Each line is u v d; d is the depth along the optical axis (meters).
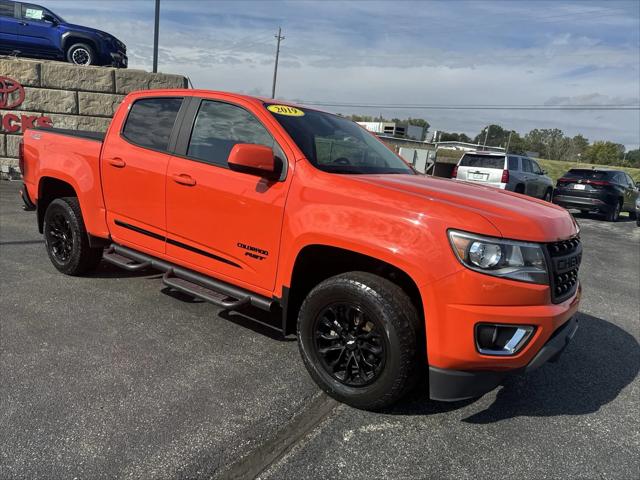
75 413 2.68
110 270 5.24
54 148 4.80
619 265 8.02
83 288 4.64
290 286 3.14
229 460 2.41
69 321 3.88
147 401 2.85
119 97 11.91
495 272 2.53
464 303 2.53
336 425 2.79
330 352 3.03
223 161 3.52
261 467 2.39
